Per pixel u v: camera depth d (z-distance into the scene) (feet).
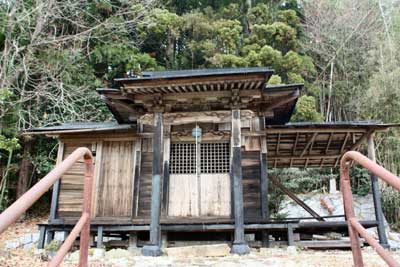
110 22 48.26
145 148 27.32
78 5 46.42
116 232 26.00
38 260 20.44
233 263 15.69
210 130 25.75
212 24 57.11
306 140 30.19
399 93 48.37
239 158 22.72
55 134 28.09
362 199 48.03
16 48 37.73
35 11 40.42
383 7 64.44
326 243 23.95
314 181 49.44
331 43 64.34
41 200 48.21
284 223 23.26
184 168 25.68
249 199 24.79
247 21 63.87
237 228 21.35
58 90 43.45
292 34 58.03
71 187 27.68
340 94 60.39
